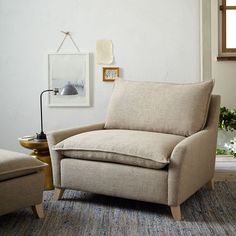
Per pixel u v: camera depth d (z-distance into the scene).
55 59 4.23
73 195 3.41
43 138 3.67
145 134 3.12
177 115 3.26
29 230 2.62
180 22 4.09
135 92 3.53
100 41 4.18
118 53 4.17
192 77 4.11
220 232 2.56
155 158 2.75
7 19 4.25
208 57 4.03
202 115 3.26
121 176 2.93
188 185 2.88
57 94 4.26
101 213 2.95
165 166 2.82
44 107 4.30
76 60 4.21
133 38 4.15
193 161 2.90
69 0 4.18
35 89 4.29
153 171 2.81
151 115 3.37
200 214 2.90
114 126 3.54
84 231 2.60
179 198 2.77
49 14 4.21
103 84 4.22
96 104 4.25
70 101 4.26
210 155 3.32
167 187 2.78
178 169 2.72
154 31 4.12
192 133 3.21
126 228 2.65
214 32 4.01
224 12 4.00
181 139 3.09
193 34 4.08
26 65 4.28
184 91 3.33
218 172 4.01
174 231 2.59
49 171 3.62
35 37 4.25
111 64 4.19
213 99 3.44
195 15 4.07
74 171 3.13
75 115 4.28
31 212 2.98
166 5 4.09
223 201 3.19
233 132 3.96
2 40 4.28
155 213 2.94
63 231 2.60
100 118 4.26
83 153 3.07
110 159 2.96
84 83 4.22
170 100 3.34
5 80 4.31
